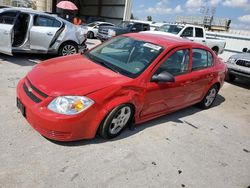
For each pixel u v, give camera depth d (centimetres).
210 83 515
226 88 811
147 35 453
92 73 344
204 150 374
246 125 506
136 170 299
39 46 747
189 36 1229
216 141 411
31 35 720
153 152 341
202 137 415
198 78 462
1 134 322
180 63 421
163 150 351
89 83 316
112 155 317
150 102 377
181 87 424
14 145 304
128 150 334
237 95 740
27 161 281
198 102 521
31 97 310
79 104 295
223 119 515
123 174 288
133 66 371
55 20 773
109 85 319
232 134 450
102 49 436
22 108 317
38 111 292
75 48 827
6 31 656
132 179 283
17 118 366
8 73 582
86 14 3192
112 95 318
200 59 477
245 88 849
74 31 812
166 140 379
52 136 297
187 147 372
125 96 332
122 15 2580
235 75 852
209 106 562
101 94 309
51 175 267
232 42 2016
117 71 362
